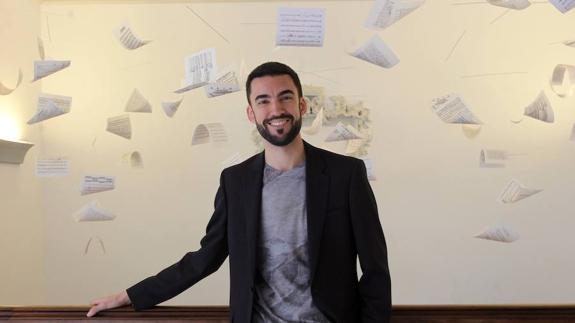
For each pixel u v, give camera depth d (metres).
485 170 3.30
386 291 1.05
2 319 1.37
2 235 2.76
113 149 3.32
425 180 3.30
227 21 3.29
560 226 3.29
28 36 3.06
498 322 1.27
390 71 3.29
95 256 3.34
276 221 1.08
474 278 3.30
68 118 3.31
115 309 1.33
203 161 3.32
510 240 3.28
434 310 1.29
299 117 1.12
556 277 3.29
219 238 1.20
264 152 1.16
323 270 1.05
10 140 2.68
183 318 1.31
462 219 3.31
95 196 3.33
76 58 3.30
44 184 3.31
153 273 3.34
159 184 3.33
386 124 3.30
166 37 3.31
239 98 3.29
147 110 3.25
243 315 1.08
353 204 1.07
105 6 3.30
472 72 3.29
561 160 3.28
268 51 3.29
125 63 3.31
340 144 3.28
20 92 2.94
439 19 3.28
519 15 3.27
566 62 3.27
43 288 3.29
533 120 3.28
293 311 1.05
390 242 3.30
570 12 3.25
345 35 3.28
